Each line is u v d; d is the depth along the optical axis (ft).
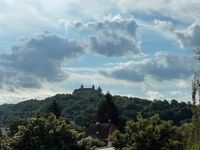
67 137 117.80
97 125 286.66
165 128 99.71
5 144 116.47
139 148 99.35
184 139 73.72
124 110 435.53
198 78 72.49
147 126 100.68
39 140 114.83
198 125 70.18
